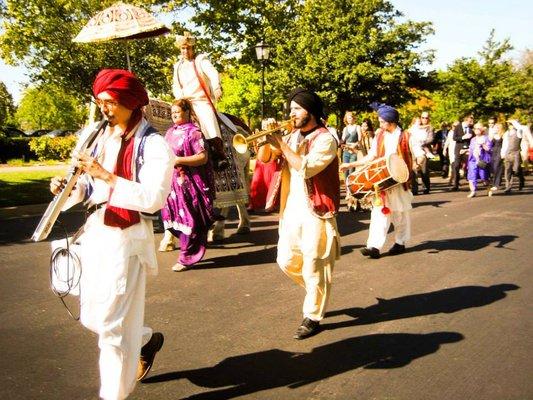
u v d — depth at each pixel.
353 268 6.37
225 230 8.88
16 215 10.12
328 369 3.71
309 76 18.44
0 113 23.61
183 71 7.68
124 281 2.83
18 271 6.25
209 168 6.32
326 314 4.82
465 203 12.30
